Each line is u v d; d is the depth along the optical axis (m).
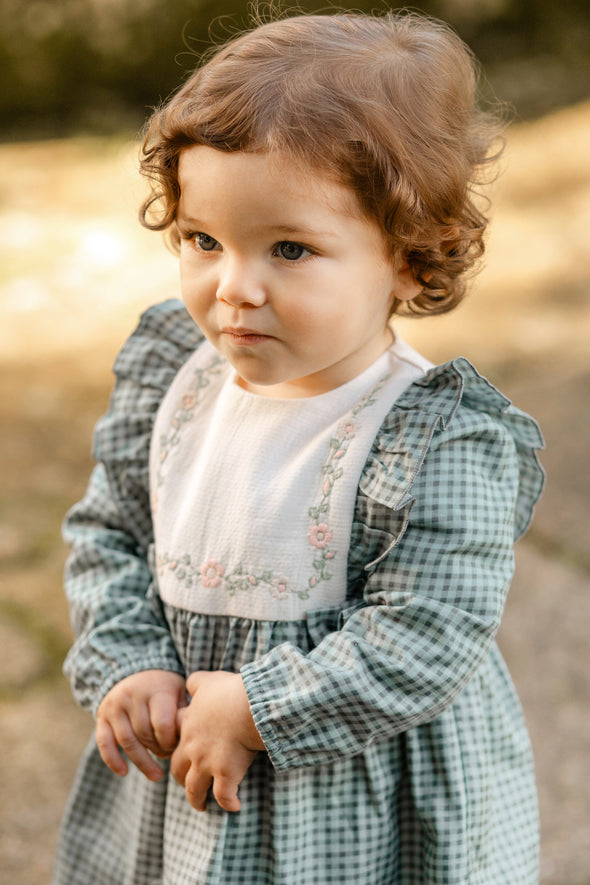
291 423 1.04
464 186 1.03
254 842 1.02
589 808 1.59
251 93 0.90
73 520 1.22
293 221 0.89
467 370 0.99
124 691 1.05
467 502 0.97
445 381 1.00
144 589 1.14
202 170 0.91
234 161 0.89
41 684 1.90
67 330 3.72
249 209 0.89
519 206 4.77
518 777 1.12
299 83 0.91
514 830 1.10
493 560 0.99
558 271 4.02
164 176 0.98
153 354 1.19
